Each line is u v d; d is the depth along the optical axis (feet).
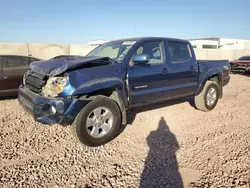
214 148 12.46
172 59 16.66
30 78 13.26
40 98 11.80
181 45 17.67
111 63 13.43
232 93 30.66
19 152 11.80
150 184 9.16
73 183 9.20
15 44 57.00
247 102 24.56
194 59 18.40
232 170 10.15
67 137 13.94
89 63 12.57
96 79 12.26
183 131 15.23
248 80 46.09
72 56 15.12
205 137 14.11
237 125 16.60
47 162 10.85
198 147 12.59
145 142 13.35
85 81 11.87
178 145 12.90
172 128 15.83
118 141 13.50
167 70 15.96
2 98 24.06
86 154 11.79
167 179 9.51
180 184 9.16
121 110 13.71
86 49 65.10
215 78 21.26
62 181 9.32
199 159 11.18
